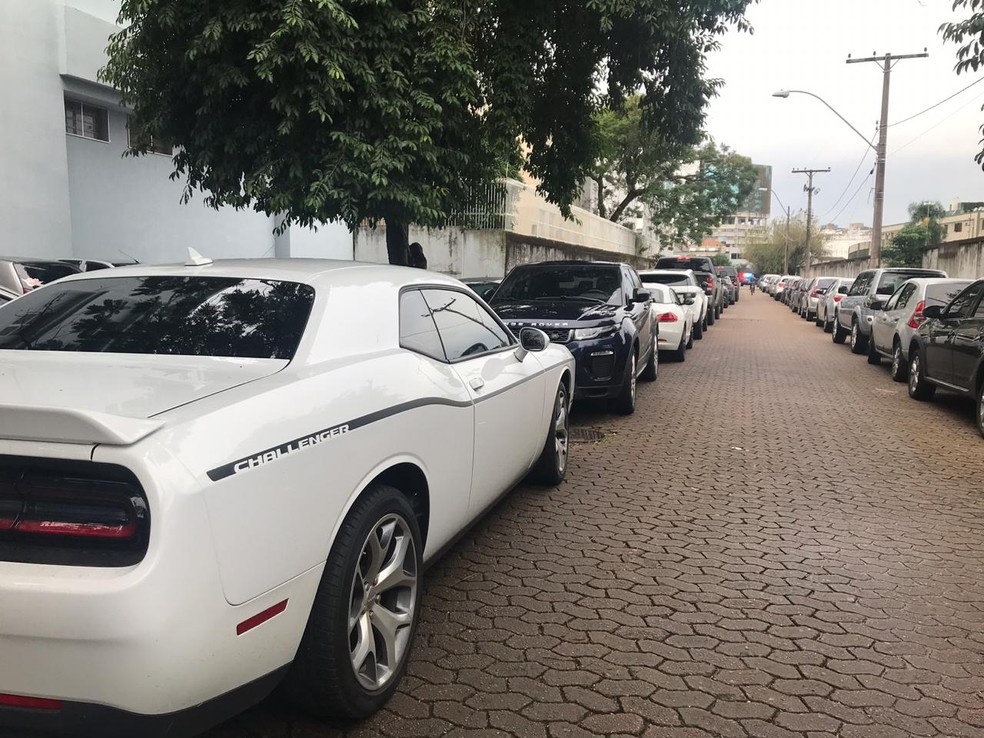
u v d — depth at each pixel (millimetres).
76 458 2086
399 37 7363
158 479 2072
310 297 3264
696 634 3646
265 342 3025
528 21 8547
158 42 7406
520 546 4766
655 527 5145
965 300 9273
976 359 8273
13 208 11461
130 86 7980
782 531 5102
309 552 2535
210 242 16922
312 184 7207
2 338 3256
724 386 11750
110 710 2090
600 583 4223
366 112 7367
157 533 2057
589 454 7168
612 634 3633
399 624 3096
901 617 3854
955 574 4410
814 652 3490
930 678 3275
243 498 2273
